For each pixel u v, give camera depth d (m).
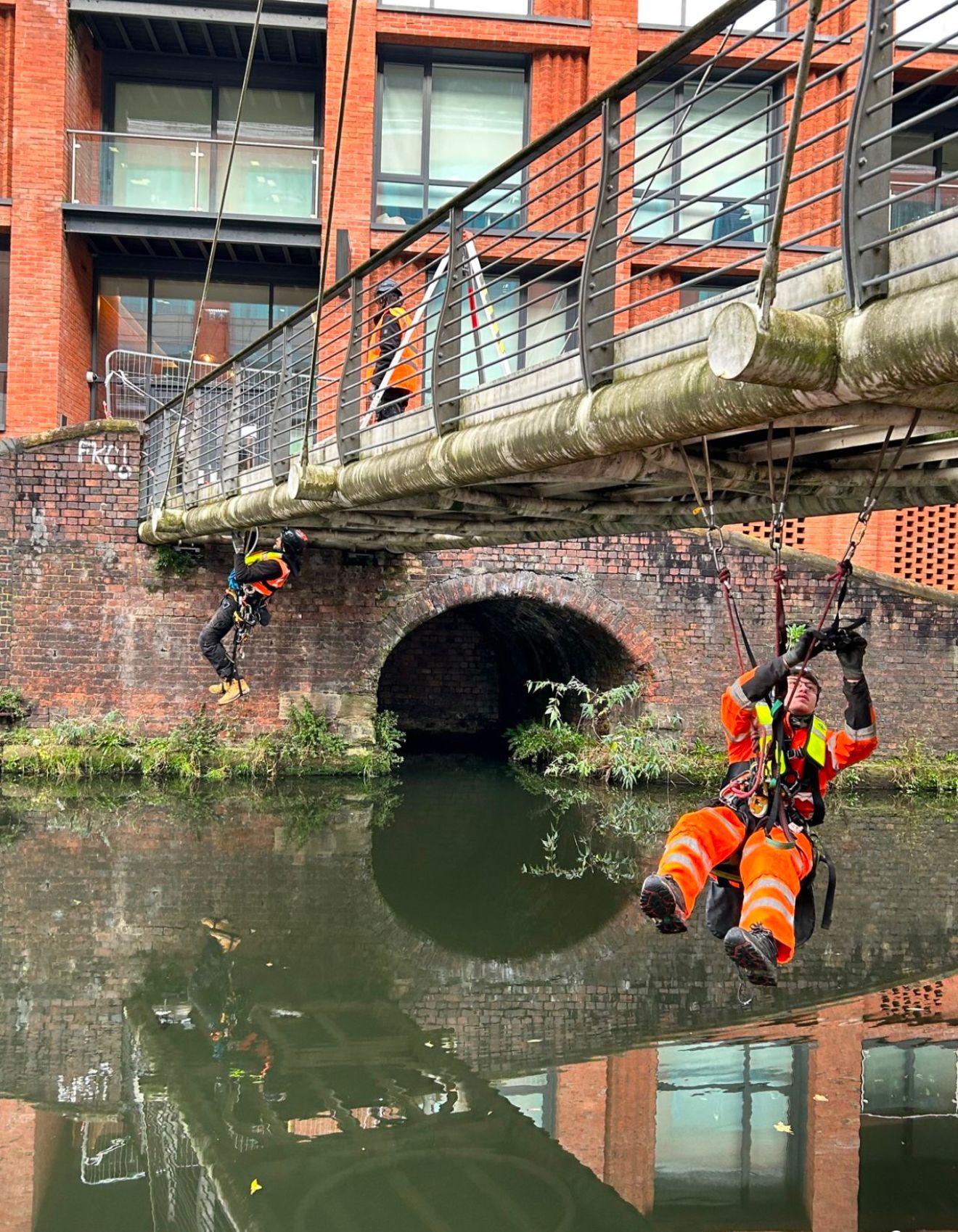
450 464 7.53
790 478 7.46
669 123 20.42
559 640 19.75
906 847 13.13
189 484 14.84
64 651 16.27
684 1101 6.75
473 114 20.80
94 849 12.13
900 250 4.27
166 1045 7.46
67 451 16.27
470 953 9.45
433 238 20.06
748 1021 8.01
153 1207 5.59
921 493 8.24
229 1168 6.00
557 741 18.66
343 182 19.91
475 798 15.60
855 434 6.47
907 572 19.47
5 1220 5.47
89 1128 6.41
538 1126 6.48
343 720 16.84
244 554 13.65
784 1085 6.97
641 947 9.72
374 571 16.91
